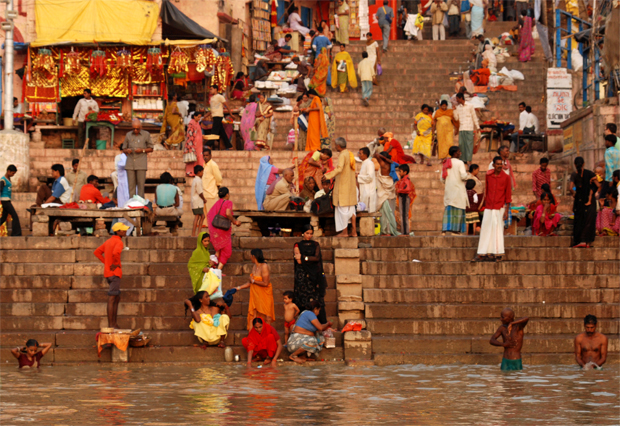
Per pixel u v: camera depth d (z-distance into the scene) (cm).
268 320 1948
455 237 2319
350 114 3888
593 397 1430
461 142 3089
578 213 2281
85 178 2884
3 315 2097
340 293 2116
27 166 3209
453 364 1875
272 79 4291
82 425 1195
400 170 2539
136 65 3866
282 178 2495
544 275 2177
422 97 4097
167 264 2217
